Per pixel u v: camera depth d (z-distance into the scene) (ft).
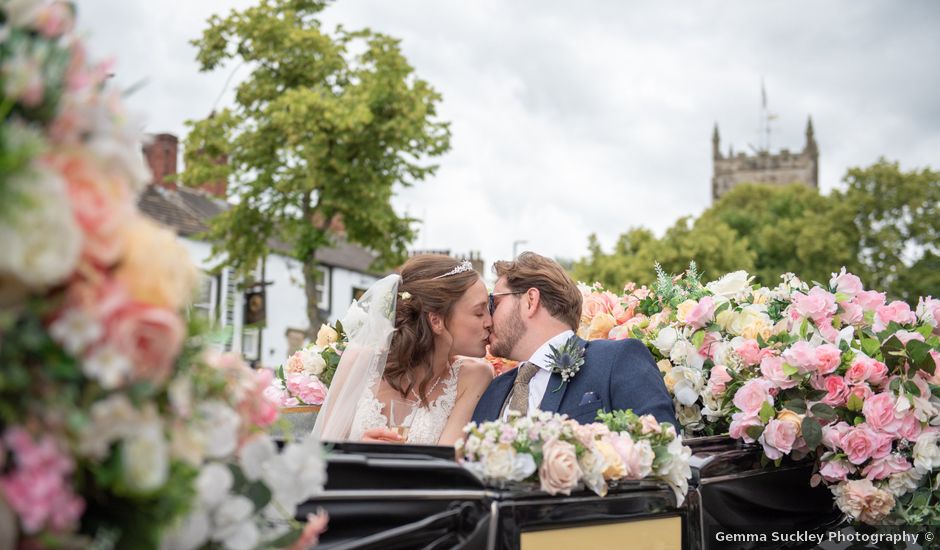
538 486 7.07
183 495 4.16
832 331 11.06
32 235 3.46
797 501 10.47
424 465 6.69
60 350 3.75
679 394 11.68
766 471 10.23
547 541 6.95
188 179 57.31
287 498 4.99
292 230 57.88
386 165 56.85
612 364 11.01
